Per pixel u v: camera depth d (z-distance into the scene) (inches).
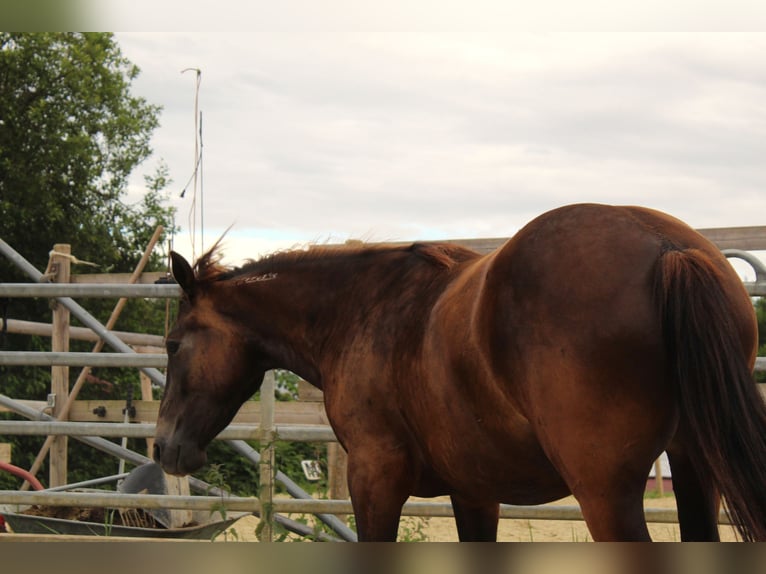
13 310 652.7
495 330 123.1
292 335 180.4
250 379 190.1
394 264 165.8
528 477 132.8
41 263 708.0
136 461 309.3
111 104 758.5
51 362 239.6
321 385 179.5
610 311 112.6
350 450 160.6
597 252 116.3
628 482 113.0
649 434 112.2
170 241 212.4
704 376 107.9
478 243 288.5
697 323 108.6
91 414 326.3
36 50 695.7
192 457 184.5
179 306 193.2
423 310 150.7
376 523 155.7
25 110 700.0
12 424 239.6
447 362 135.7
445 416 137.8
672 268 111.0
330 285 174.6
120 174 794.8
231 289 186.4
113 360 237.9
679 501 135.3
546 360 115.9
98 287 237.0
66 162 703.1
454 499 173.2
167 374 190.1
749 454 107.0
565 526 320.2
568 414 114.2
